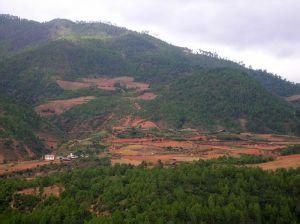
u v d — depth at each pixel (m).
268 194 105.00
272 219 99.00
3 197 112.75
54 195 112.12
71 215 100.25
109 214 100.06
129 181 112.19
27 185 120.31
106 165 144.38
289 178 109.75
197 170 113.69
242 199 100.62
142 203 99.62
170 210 95.50
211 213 96.12
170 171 114.44
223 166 116.38
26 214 103.56
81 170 126.31
